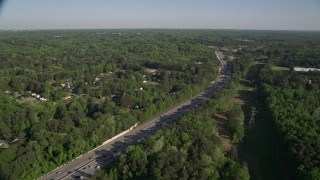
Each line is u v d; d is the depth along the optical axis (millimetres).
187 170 194250
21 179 199125
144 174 198750
